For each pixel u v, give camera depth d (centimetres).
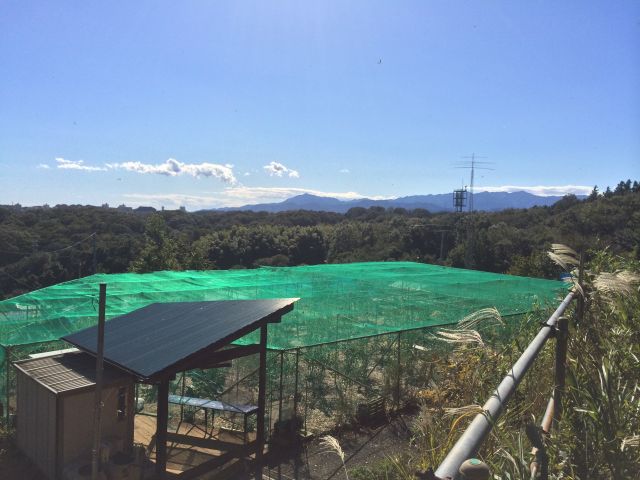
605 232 3086
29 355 1014
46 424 808
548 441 210
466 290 1753
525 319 473
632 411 220
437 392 356
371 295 1633
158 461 771
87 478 744
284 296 1612
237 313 901
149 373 728
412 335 1362
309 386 1248
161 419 769
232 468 891
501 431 205
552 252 368
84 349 881
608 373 233
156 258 3256
